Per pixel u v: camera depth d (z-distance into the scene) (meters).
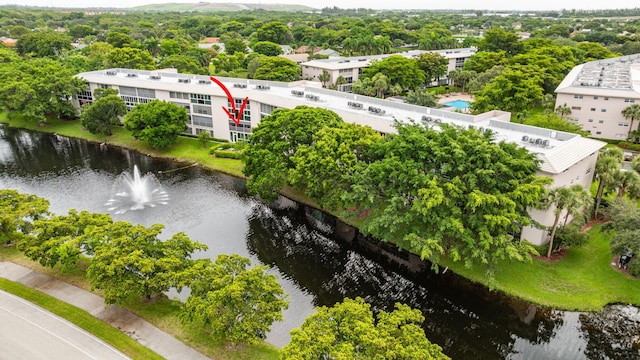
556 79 106.19
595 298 42.41
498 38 148.75
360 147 53.69
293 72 117.19
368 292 44.53
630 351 37.22
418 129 49.69
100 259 36.22
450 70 146.25
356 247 52.91
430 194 41.75
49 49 165.25
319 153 52.12
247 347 34.09
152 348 33.59
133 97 93.69
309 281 46.25
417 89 115.94
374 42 162.75
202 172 74.81
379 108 71.25
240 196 66.00
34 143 90.00
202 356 33.03
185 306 33.44
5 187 68.31
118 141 88.25
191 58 139.12
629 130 83.31
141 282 35.66
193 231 55.78
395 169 45.72
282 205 63.25
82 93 100.44
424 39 183.88
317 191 52.81
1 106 93.06
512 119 94.56
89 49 161.25
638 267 41.38
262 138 61.75
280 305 33.56
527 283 44.38
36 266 44.28
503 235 41.06
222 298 31.83
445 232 43.19
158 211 60.88
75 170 75.88
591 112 86.56
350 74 126.00
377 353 26.31
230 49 179.38
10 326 35.59
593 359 36.38
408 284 45.78
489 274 42.06
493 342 38.38
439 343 38.31
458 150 43.28
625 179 50.81
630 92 81.75
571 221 52.72
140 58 128.12
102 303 38.78
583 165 53.25
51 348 33.34
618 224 44.44
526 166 43.06
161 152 82.56
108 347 33.59
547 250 48.53
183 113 84.19
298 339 27.59
